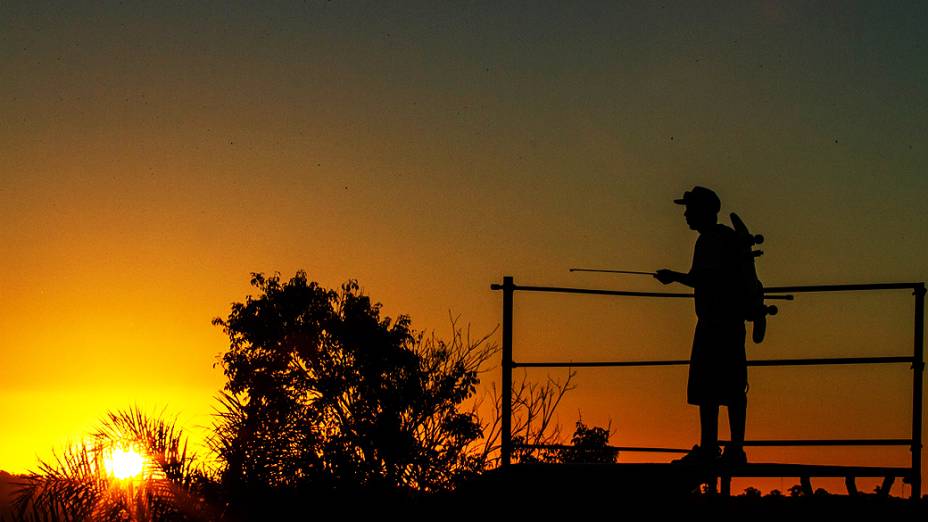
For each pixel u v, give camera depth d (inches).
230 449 745.0
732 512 539.8
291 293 1412.4
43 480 657.0
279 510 733.3
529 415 882.1
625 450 576.1
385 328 1326.3
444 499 694.5
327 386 1123.9
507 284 602.2
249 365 1326.3
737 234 574.2
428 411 1015.6
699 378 559.8
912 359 543.5
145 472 673.0
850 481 534.6
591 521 557.9
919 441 534.3
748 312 561.9
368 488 753.6
